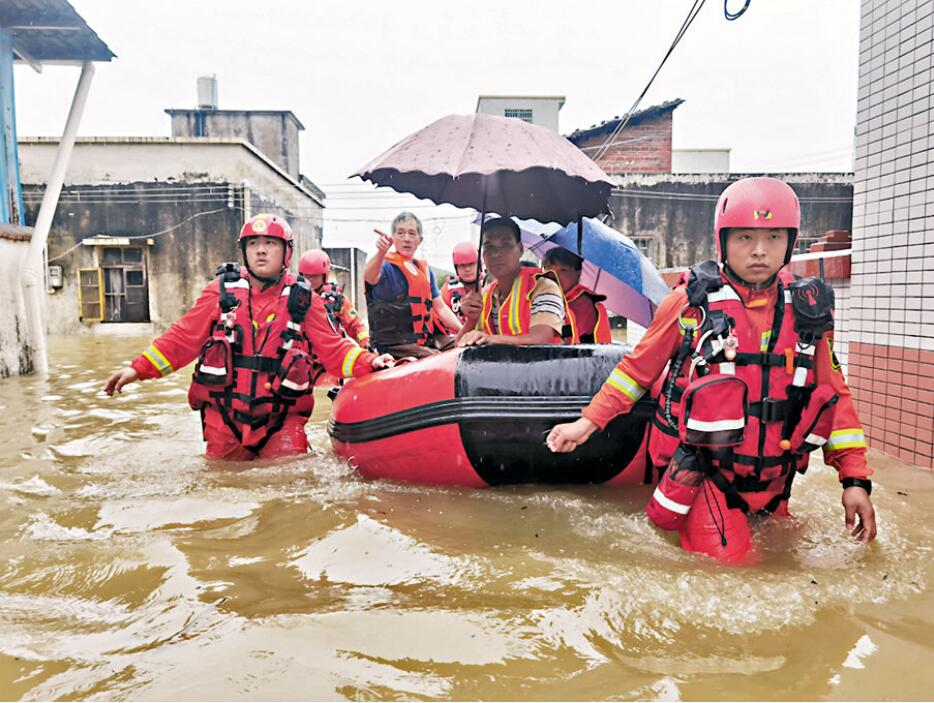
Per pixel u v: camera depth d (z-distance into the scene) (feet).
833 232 18.70
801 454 8.45
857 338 15.61
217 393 13.38
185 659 5.89
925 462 13.39
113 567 8.01
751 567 8.05
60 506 10.44
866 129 15.33
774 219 7.69
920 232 13.62
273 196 76.59
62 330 64.54
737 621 6.68
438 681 5.58
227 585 7.49
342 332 20.63
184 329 13.61
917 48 13.76
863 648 6.17
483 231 13.04
